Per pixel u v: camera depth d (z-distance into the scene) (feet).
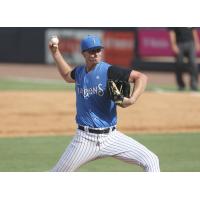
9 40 318.45
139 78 72.02
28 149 114.52
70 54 310.04
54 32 313.73
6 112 153.58
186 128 138.92
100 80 72.84
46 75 274.98
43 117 148.15
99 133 73.31
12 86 222.89
